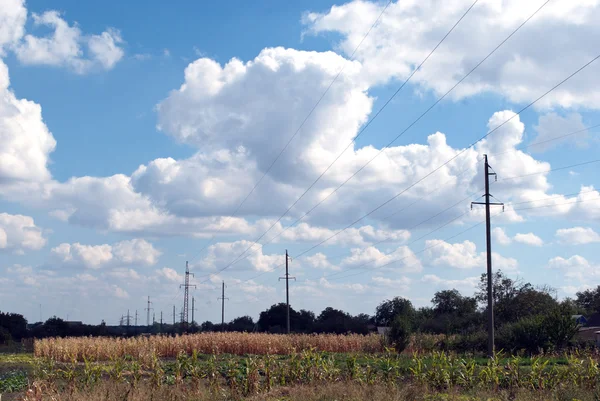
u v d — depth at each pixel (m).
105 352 52.81
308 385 26.19
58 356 51.62
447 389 25.81
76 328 105.94
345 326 98.12
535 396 23.23
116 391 23.95
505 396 23.62
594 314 83.69
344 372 30.48
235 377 26.77
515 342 50.56
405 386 25.09
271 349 57.19
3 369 39.50
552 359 38.06
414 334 58.22
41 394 23.92
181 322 122.62
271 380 26.80
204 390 24.80
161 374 28.03
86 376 27.12
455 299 96.75
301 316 115.88
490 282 43.59
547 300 63.47
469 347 52.94
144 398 22.98
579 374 26.70
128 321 125.62
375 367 33.97
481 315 66.25
